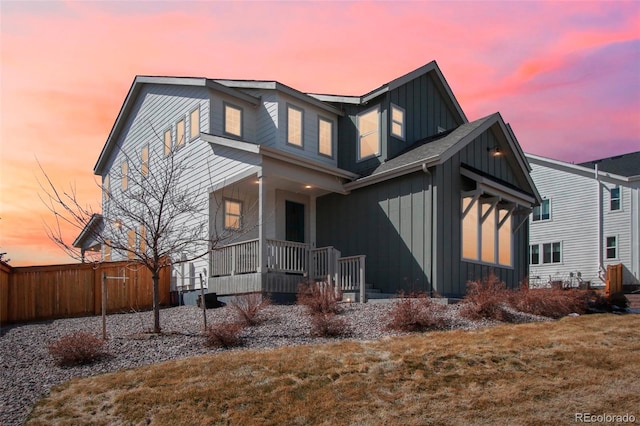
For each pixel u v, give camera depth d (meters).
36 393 5.78
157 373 6.18
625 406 4.88
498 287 11.11
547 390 5.37
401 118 15.51
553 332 7.96
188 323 9.71
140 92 18.94
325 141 16.00
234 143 13.04
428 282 12.41
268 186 14.55
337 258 12.53
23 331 9.59
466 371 6.03
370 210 14.24
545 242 25.94
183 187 15.54
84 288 12.65
